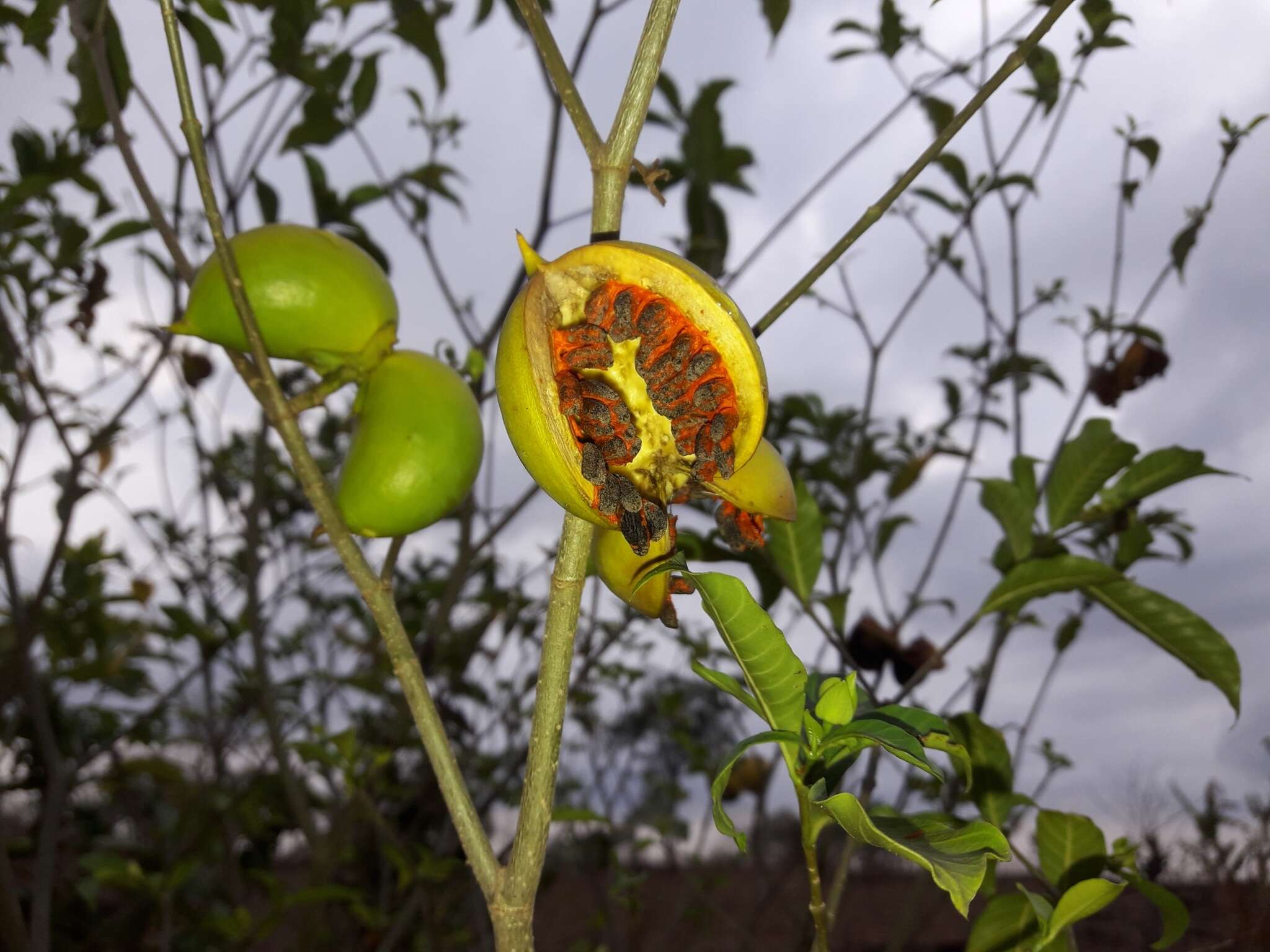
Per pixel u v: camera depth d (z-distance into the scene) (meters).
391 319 0.23
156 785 0.82
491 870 0.17
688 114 0.55
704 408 0.18
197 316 0.22
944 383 0.69
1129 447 0.29
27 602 0.59
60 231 0.50
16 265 0.49
